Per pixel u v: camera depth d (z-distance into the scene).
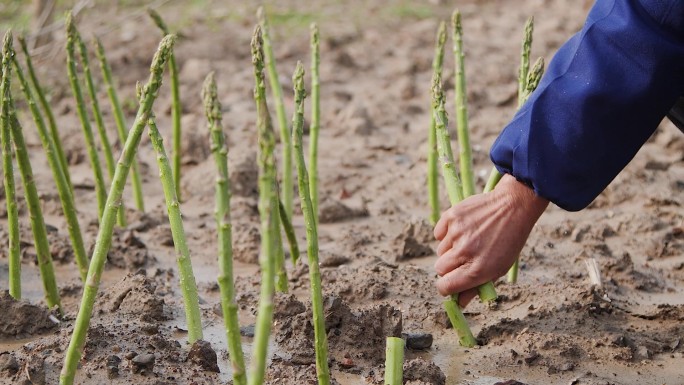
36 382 3.94
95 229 6.05
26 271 5.47
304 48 10.54
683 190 6.63
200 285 5.28
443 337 4.59
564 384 4.15
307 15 11.94
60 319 4.71
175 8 11.96
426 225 5.86
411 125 8.34
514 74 9.57
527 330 4.50
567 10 12.77
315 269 3.73
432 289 5.04
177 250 4.30
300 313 4.54
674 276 5.44
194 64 9.66
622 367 4.29
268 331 3.00
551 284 4.99
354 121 8.18
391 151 7.70
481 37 11.46
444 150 4.29
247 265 5.63
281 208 5.11
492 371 4.27
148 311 4.73
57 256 5.63
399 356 3.84
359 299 4.96
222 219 3.18
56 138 5.72
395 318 4.38
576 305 4.68
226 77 9.48
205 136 7.45
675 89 3.76
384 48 10.75
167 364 4.11
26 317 4.56
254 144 7.66
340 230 6.15
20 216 6.29
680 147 7.44
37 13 9.84
